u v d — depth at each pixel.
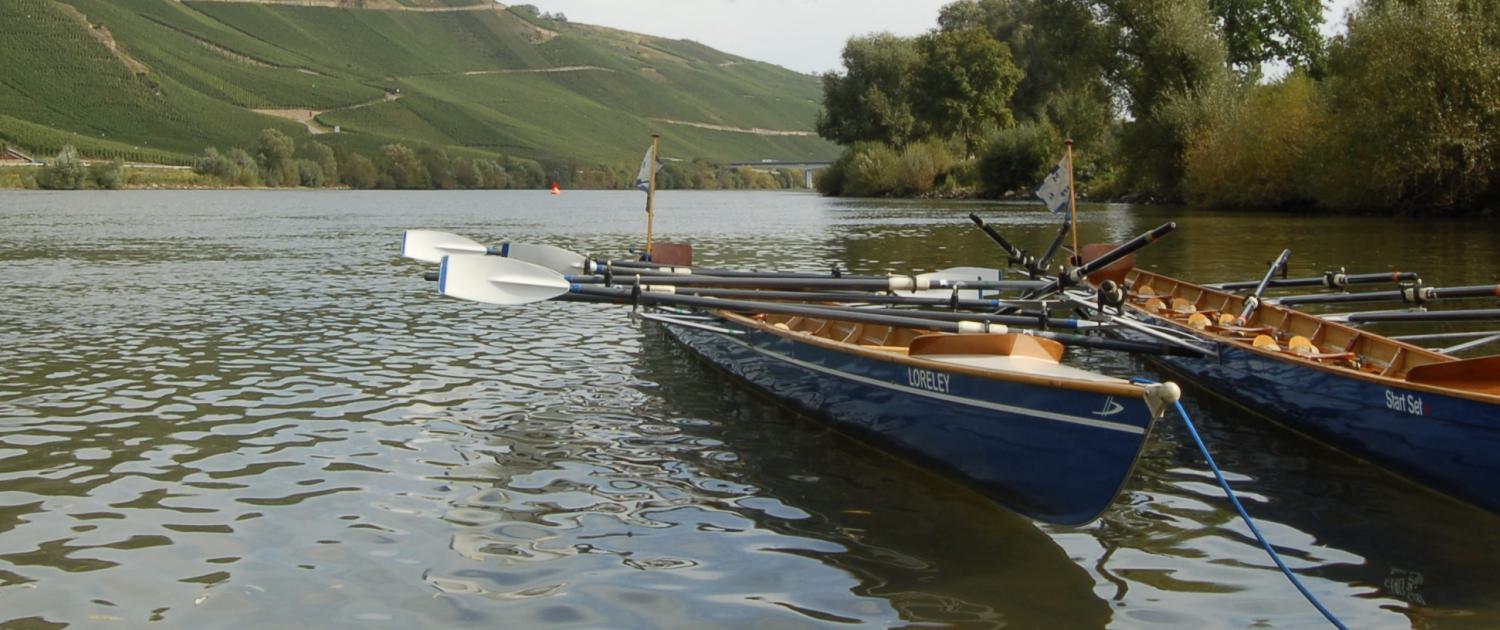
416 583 6.55
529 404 10.80
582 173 150.00
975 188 73.38
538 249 13.42
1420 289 11.79
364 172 129.38
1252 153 45.56
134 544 7.11
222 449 9.17
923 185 78.19
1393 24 36.91
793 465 8.84
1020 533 7.38
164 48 166.12
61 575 6.64
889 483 8.40
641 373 12.27
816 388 9.84
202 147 137.50
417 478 8.46
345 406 10.68
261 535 7.27
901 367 8.43
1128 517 7.66
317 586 6.50
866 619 6.09
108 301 18.02
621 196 106.69
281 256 27.11
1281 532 7.34
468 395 11.18
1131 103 54.78
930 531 7.41
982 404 7.64
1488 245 26.66
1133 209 50.59
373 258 26.62
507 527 7.45
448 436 9.63
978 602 6.31
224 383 11.65
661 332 14.83
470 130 172.00
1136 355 13.21
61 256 26.81
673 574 6.69
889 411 8.70
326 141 151.00
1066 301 11.83
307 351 13.49
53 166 99.19
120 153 121.81
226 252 28.31
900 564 6.85
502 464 8.83
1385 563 6.82
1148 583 6.57
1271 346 10.09
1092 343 10.00
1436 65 36.16
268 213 55.34
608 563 6.84
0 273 22.55
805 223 44.78
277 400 10.90
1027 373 7.39
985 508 7.87
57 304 17.61
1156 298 13.57
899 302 11.56
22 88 137.50
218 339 14.31
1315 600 6.22
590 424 10.07
